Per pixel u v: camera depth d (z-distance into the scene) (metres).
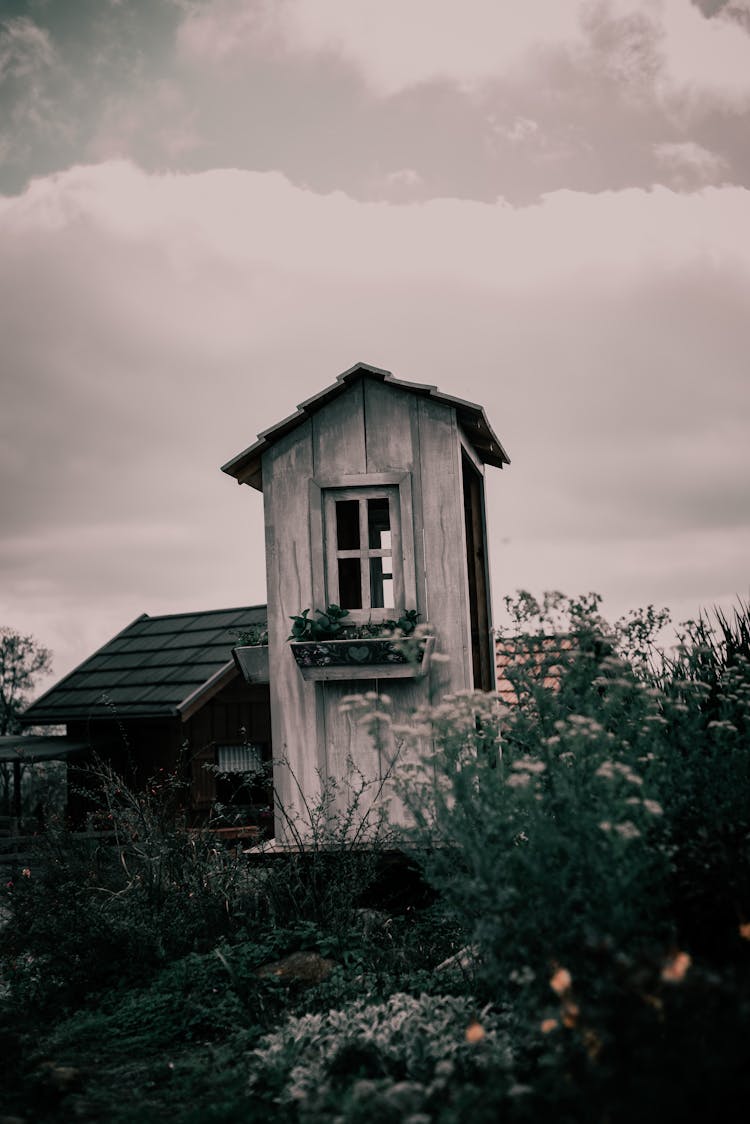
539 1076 4.11
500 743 5.61
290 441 7.97
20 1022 6.16
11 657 44.56
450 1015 4.73
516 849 4.41
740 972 3.84
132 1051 5.59
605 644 5.70
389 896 7.45
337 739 7.63
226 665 16.30
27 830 13.82
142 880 7.52
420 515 7.71
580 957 4.14
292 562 7.86
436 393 7.68
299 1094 4.29
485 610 9.16
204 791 16.17
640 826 4.41
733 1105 3.13
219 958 6.27
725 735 5.27
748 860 4.45
